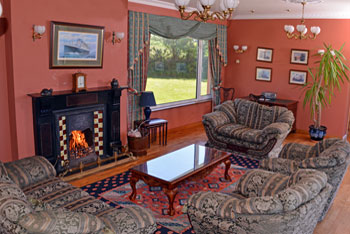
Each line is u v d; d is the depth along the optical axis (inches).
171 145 238.7
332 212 146.3
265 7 249.0
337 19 259.8
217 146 227.9
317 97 253.0
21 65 157.9
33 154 169.6
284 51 289.0
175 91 280.5
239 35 312.0
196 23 272.2
